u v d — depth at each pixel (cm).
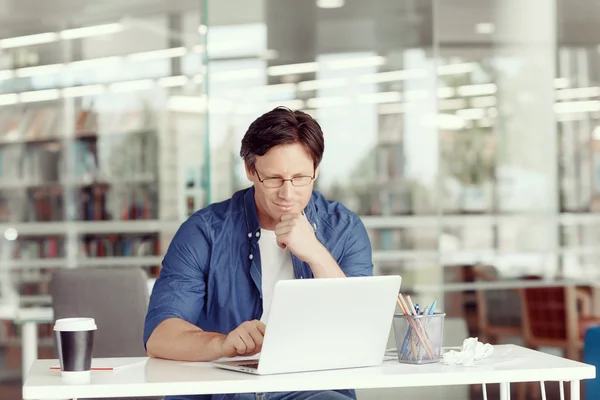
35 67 612
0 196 618
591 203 618
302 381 240
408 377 246
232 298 307
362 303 254
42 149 612
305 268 305
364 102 609
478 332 604
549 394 592
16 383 660
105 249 608
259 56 599
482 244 611
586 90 620
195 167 591
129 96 601
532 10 614
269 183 291
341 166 608
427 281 606
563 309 609
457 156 615
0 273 616
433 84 611
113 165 605
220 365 259
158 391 235
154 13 591
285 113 292
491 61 616
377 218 608
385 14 607
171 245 312
